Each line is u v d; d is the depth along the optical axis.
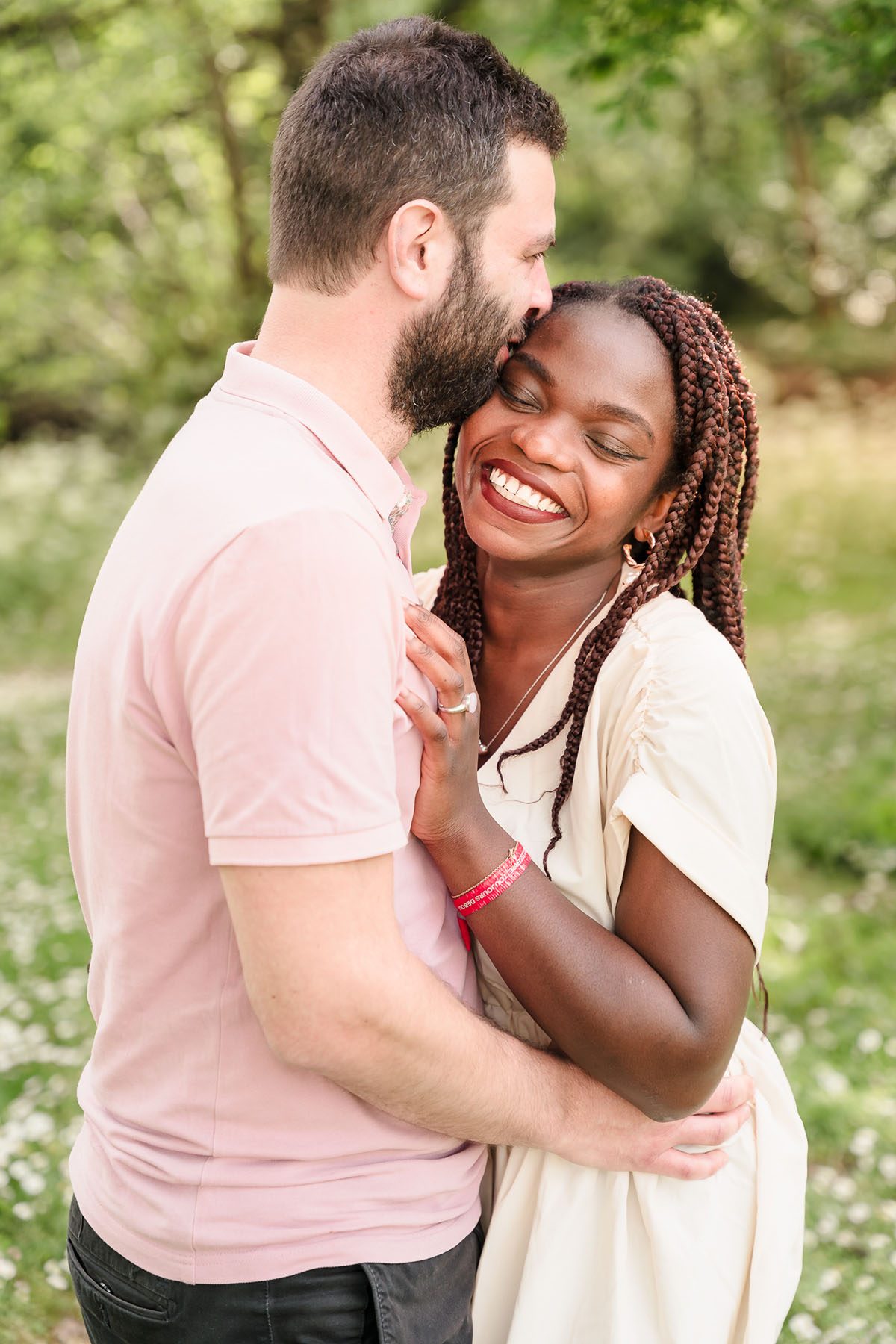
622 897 1.54
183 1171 1.40
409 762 1.42
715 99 17.67
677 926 1.48
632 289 1.65
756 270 20.47
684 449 1.66
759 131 18.42
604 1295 1.58
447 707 1.41
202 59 12.39
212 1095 1.39
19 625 10.59
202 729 1.23
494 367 1.52
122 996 1.42
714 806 1.50
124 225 14.37
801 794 5.75
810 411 14.82
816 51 4.97
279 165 1.45
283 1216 1.39
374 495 1.43
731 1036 1.49
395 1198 1.44
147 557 1.32
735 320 20.34
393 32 1.46
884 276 19.98
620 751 1.58
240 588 1.22
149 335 15.03
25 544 11.25
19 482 12.37
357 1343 1.43
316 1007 1.24
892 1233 2.90
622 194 19.52
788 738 6.65
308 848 1.21
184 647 1.25
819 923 4.58
